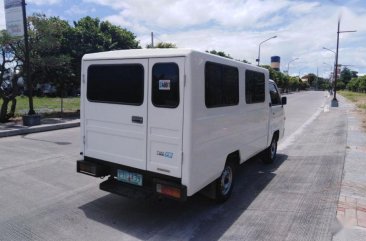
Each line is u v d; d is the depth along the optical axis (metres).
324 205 5.15
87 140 5.17
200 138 4.28
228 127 5.09
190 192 4.16
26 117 12.63
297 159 8.35
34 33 14.39
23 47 14.07
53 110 19.16
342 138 11.02
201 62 4.22
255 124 6.39
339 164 7.60
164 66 4.19
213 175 4.74
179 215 4.80
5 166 7.24
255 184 6.29
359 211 4.81
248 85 5.89
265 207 5.12
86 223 4.49
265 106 6.94
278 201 5.38
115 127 4.75
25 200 5.30
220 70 4.74
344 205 5.05
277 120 8.01
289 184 6.28
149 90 4.33
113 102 4.72
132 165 4.63
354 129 13.13
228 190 5.39
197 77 4.14
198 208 5.07
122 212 4.88
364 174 6.70
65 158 8.09
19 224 4.43
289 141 10.94
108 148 4.89
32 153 8.54
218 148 4.82
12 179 6.36
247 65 5.79
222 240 4.04
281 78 67.62
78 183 6.19
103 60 4.79
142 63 4.38
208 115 4.45
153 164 4.41
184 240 4.04
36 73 16.30
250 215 4.81
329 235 4.14
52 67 15.88
